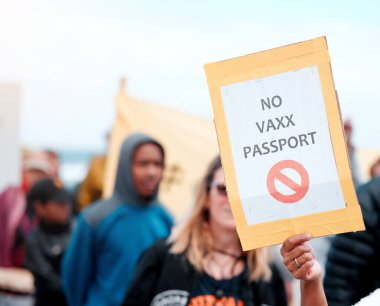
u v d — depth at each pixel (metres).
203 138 6.41
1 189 8.74
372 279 4.14
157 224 5.41
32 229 7.41
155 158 5.44
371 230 4.10
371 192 4.14
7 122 8.87
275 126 2.87
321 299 2.91
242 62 2.89
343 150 2.83
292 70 2.86
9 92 8.84
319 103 2.84
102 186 9.28
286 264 2.88
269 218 2.87
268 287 4.02
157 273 4.05
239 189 2.89
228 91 2.89
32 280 7.25
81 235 5.32
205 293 3.96
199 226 4.08
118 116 6.52
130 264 5.27
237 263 4.02
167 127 6.44
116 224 5.32
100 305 5.27
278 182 2.87
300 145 2.85
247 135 2.89
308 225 2.85
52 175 10.18
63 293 6.73
